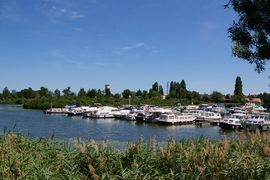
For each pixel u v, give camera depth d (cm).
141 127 8412
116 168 1106
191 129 8319
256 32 1238
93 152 1140
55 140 1362
